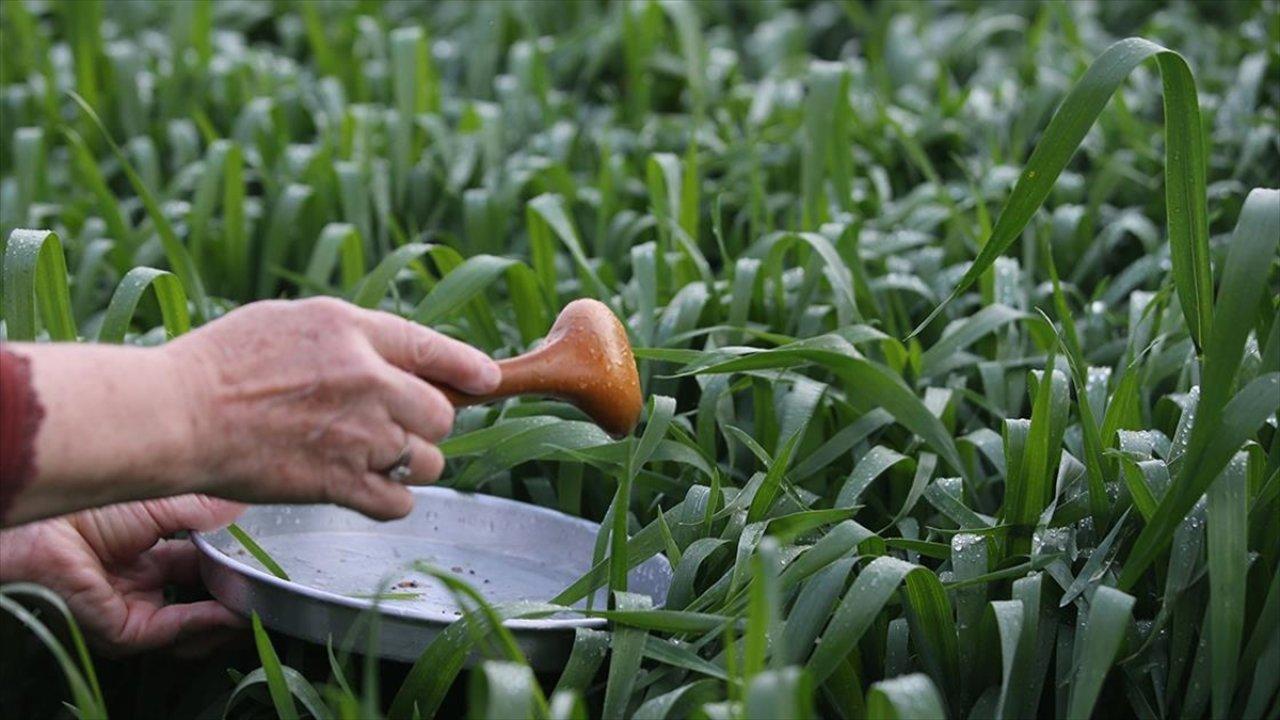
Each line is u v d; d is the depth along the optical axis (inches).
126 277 56.5
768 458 53.8
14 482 42.6
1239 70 93.6
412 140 89.4
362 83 101.7
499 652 47.8
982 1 126.0
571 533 56.3
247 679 48.2
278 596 49.3
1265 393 46.6
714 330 60.8
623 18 101.8
